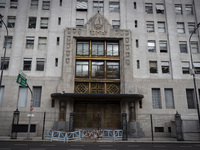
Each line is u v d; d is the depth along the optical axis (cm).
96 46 2478
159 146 1458
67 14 2553
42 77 2303
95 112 2289
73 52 2375
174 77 2388
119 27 2562
